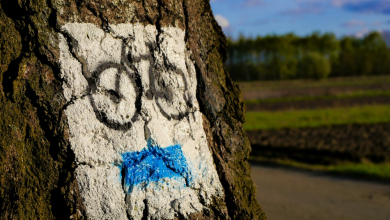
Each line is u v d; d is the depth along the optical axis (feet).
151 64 4.79
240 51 251.19
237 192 5.08
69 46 4.41
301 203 19.66
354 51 249.75
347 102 75.00
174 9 5.04
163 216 4.49
